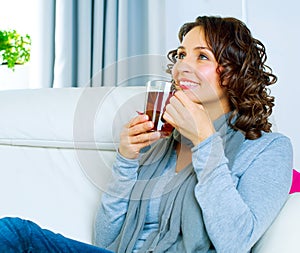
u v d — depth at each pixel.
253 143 1.07
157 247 1.03
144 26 2.09
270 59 1.91
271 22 1.90
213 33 1.07
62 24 1.97
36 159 1.45
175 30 2.06
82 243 0.96
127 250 1.09
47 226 1.33
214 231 0.95
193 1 2.03
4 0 2.28
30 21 2.22
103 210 1.17
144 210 1.11
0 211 1.38
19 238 0.92
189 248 0.99
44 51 1.99
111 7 2.03
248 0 1.93
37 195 1.39
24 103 1.51
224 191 0.96
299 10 1.87
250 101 1.08
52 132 1.44
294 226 0.93
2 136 1.49
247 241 0.93
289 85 1.89
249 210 0.95
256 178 1.00
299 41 1.87
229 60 1.07
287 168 1.02
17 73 2.24
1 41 2.21
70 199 1.36
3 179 1.44
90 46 2.02
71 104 1.46
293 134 1.88
